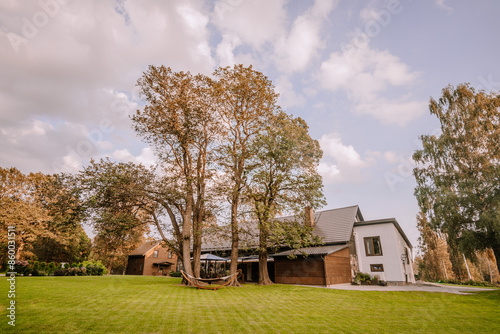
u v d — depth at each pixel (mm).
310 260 20797
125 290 12617
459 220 19562
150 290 13188
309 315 8648
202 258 22781
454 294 14430
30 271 21484
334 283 20203
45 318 6609
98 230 17266
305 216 20156
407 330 7191
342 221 25031
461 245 18844
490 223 17125
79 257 42344
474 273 42906
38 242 35812
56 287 12250
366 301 12094
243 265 27875
